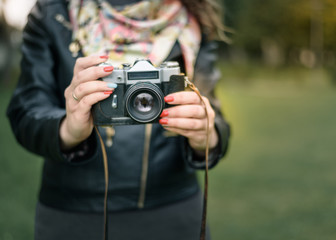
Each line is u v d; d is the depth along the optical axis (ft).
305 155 27.61
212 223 16.22
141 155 5.41
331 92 82.38
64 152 5.01
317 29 146.51
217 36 6.19
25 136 5.16
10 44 59.16
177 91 4.74
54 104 5.47
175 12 5.61
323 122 42.83
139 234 5.52
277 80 117.80
